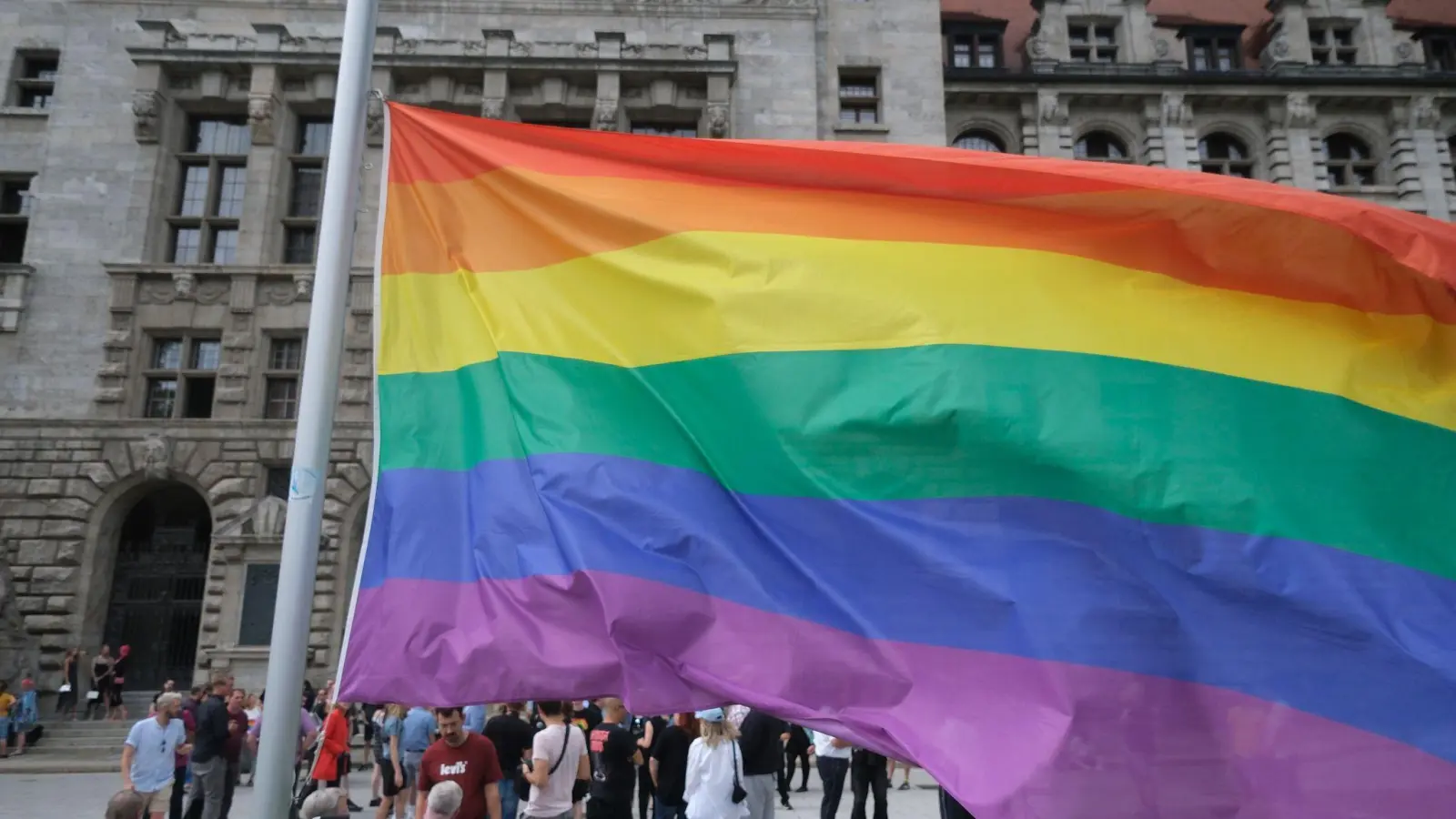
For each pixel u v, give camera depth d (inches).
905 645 174.7
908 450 188.4
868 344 196.5
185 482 1072.2
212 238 1156.5
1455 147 1459.2
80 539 1048.8
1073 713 163.9
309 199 1178.0
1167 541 177.6
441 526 204.7
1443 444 183.3
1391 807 157.4
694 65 1191.6
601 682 181.8
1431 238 180.2
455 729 331.6
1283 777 160.2
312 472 185.8
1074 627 170.9
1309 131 1429.6
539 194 221.3
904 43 1332.4
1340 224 186.2
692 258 209.6
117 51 1181.1
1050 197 203.9
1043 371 189.6
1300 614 171.3
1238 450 182.5
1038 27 1469.0
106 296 1111.0
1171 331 193.0
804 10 1270.9
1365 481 180.7
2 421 1067.9
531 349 209.6
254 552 1029.2
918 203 210.8
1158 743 162.6
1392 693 164.9
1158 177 200.2
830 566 182.9
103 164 1145.4
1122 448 182.2
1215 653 169.2
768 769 423.5
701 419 198.2
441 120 229.9
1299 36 1476.4
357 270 1110.4
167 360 1121.4
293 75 1167.6
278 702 174.1
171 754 493.0
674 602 182.9
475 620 194.1
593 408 202.7
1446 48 1529.3
